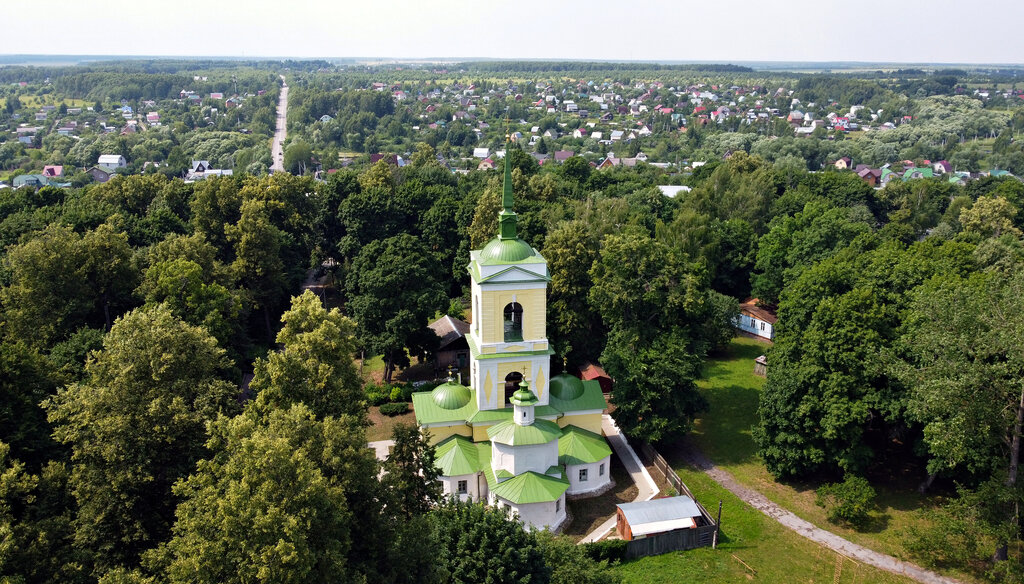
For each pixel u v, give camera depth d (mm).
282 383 51656
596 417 65750
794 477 68000
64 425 51500
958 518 54219
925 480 66312
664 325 77562
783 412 64875
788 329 79250
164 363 50312
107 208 106812
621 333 75062
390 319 83625
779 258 113500
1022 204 142000
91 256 77938
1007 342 48875
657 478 66812
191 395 52000
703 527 57406
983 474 59406
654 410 70125
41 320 73875
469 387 66125
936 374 54000
